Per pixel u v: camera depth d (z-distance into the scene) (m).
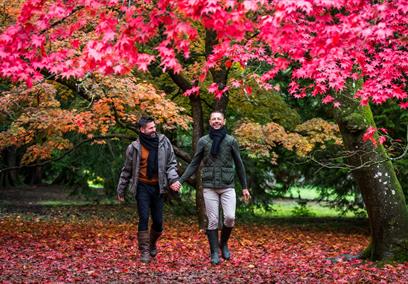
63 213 17.34
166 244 9.06
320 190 17.61
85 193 21.03
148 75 12.65
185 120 10.82
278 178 16.75
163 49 4.30
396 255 7.05
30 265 6.65
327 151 13.14
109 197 20.09
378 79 5.66
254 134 11.12
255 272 6.37
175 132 15.33
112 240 9.55
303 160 14.04
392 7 4.28
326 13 4.29
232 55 6.21
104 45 4.17
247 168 15.73
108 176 19.50
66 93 11.45
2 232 10.64
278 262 7.34
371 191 7.20
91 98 10.37
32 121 9.84
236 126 12.05
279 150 15.14
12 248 8.20
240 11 3.91
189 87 12.02
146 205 6.70
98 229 11.84
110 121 10.12
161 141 6.70
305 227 14.48
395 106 11.93
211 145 6.61
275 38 4.18
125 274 6.09
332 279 6.02
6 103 9.41
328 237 12.02
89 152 19.33
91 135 10.25
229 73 12.05
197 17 3.94
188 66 12.26
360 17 4.07
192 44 11.27
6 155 25.14
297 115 12.91
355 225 15.33
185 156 12.65
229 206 6.63
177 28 4.08
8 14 9.07
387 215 7.12
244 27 4.11
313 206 23.09
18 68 4.36
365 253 7.51
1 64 4.33
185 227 12.95
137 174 6.62
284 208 22.22
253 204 16.64
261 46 6.47
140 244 6.79
